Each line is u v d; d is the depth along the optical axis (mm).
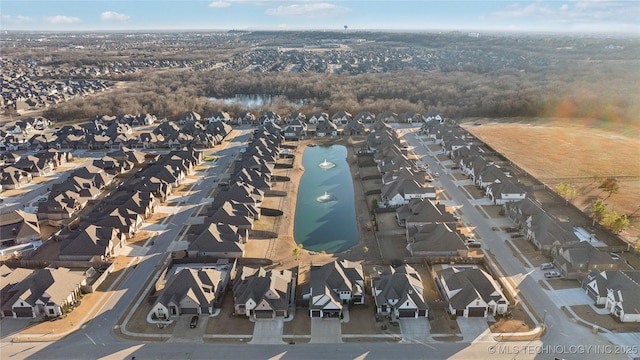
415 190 122625
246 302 77000
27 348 70562
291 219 118000
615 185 126250
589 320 75188
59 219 116312
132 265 93938
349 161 166375
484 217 114062
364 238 106062
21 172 142875
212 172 150750
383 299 78125
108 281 88125
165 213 118938
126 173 150750
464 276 80812
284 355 68875
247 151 162250
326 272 83500
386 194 124250
